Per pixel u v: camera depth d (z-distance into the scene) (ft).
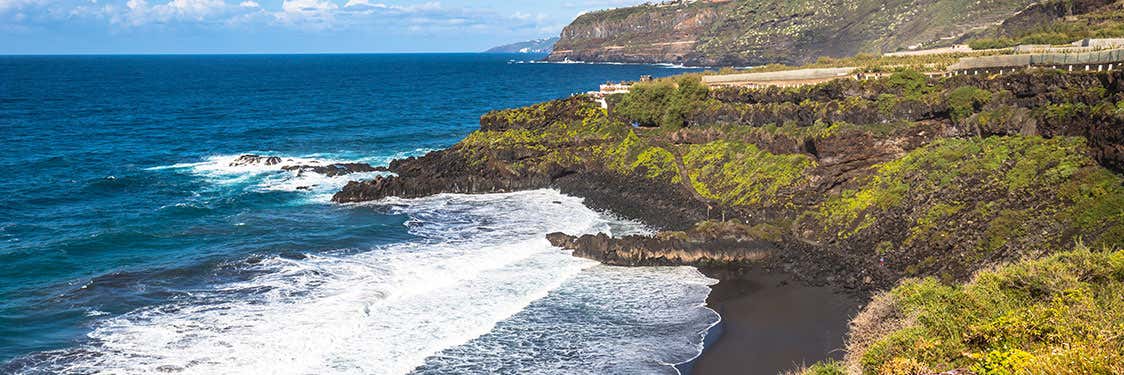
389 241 164.86
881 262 140.36
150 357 104.63
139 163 259.80
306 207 197.98
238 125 373.61
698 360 112.57
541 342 115.85
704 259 153.07
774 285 142.41
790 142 188.96
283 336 112.06
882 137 173.58
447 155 244.22
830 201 165.99
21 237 163.73
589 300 133.39
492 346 113.50
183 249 156.56
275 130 353.72
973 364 73.41
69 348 107.04
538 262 151.64
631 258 152.76
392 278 138.62
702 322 125.70
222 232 170.40
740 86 229.45
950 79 177.68
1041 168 140.05
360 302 125.39
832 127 178.40
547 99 552.82
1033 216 130.82
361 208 197.47
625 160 220.64
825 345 116.57
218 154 282.97
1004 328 80.38
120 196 207.00
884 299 114.42
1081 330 74.95
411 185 213.25
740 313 129.70
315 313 120.47
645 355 113.50
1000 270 105.81
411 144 315.99
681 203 192.13
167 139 321.11
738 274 148.36
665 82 250.98
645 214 192.03
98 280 134.21
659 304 132.87
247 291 130.00
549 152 233.14
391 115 432.25
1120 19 255.29
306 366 103.81
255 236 167.22
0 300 124.57
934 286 109.91
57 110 436.76
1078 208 127.13
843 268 143.84
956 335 85.76
